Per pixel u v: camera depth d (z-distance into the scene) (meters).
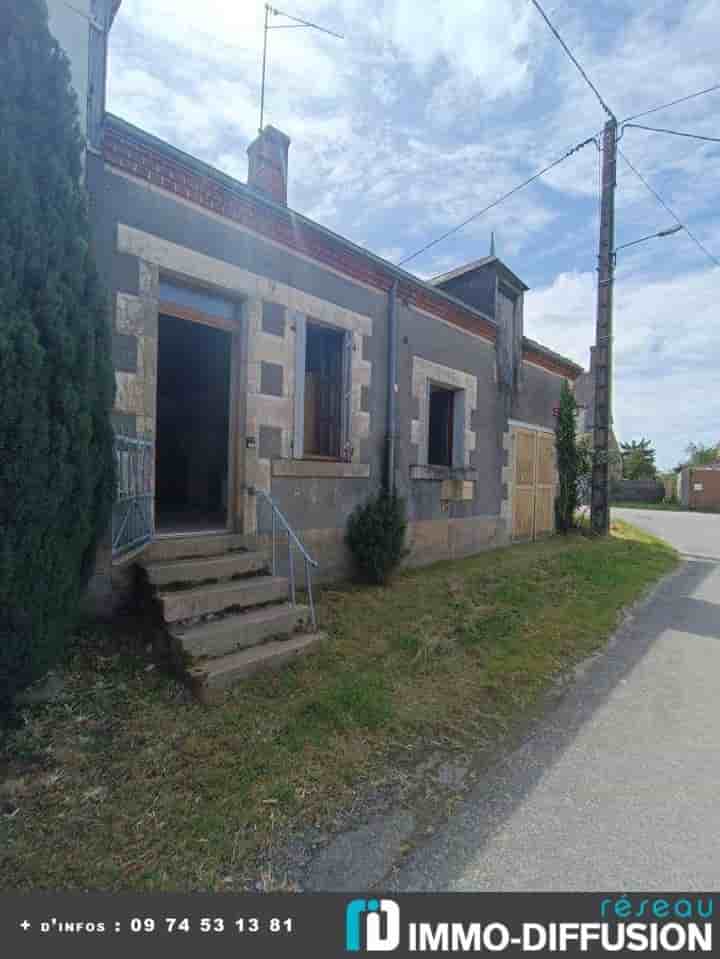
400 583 6.28
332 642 4.25
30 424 2.55
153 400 4.28
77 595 2.96
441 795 2.54
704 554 10.85
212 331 6.84
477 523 8.68
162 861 2.03
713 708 3.54
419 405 7.28
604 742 3.08
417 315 7.26
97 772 2.50
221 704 3.17
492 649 4.49
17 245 2.56
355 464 6.18
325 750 2.83
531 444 10.34
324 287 5.79
